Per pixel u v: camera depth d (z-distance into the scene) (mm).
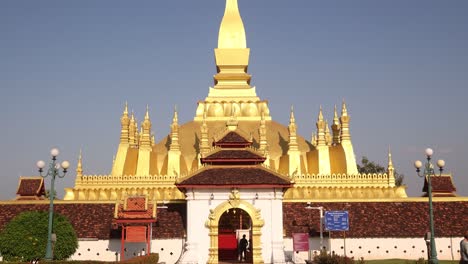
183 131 64812
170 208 48656
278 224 42562
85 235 46562
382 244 47312
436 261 35500
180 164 59000
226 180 42594
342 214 45031
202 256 41938
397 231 47781
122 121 61344
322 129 60969
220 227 48656
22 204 49719
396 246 47344
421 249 47375
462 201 50969
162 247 46188
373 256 47094
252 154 44688
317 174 56969
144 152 59125
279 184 42344
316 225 47875
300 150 63031
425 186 55250
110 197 54969
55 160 37312
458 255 47469
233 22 70438
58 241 40875
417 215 49312
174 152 59281
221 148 45156
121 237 46312
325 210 49344
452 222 48812
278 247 42188
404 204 50375
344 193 55188
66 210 49062
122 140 60781
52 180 37031
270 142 62531
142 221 43500
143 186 55406
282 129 65562
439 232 47906
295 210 49312
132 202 43750
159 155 62594
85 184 55656
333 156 61375
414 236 47469
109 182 55562
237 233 48219
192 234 42344
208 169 44031
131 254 45938
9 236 39750
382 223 48406
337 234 47438
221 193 42812
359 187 55625
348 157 59281
